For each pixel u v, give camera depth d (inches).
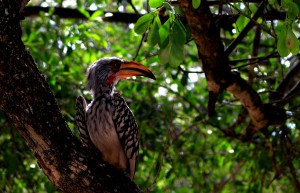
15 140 508.1
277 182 575.8
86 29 482.6
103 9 520.7
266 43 523.2
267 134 464.1
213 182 564.1
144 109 509.7
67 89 487.2
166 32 283.9
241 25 338.0
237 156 506.3
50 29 504.7
